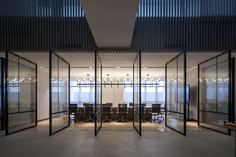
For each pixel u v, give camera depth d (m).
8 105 9.10
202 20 9.72
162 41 9.68
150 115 13.85
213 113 10.30
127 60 11.84
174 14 9.75
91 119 13.94
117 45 9.16
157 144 7.21
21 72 10.46
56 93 10.27
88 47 9.63
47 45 9.65
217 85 10.03
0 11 9.73
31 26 9.66
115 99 19.86
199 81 12.17
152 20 9.72
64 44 9.66
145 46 9.66
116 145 7.06
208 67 11.11
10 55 9.48
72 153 6.14
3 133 9.32
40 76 14.02
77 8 9.71
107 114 13.73
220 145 7.10
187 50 9.65
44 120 14.42
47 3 9.75
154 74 17.03
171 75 11.66
